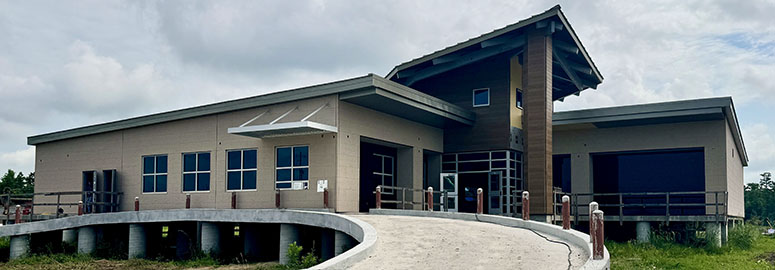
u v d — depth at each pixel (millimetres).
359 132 22781
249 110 24312
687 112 24531
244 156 24422
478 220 18875
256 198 23750
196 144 25734
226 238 22344
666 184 27031
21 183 59344
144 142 27422
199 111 25453
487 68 26953
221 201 24688
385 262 12336
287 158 23203
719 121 25578
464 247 13789
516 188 26656
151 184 27000
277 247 22359
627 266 16953
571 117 26859
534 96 23625
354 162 22500
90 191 27328
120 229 24625
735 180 29844
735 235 24438
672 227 24141
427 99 23500
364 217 19500
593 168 28672
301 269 15750
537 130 23438
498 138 26250
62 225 24469
